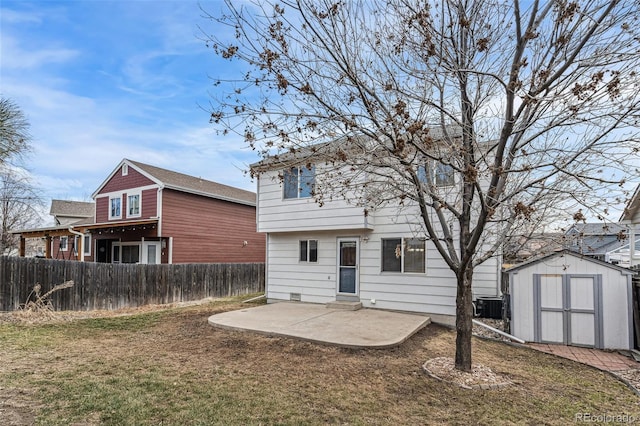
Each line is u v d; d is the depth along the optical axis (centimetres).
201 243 1928
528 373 543
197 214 1917
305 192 1060
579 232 590
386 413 393
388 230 973
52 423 346
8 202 2273
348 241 1047
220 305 1185
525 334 743
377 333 700
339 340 645
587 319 705
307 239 1130
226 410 388
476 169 416
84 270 1098
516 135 494
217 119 455
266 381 477
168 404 398
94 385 446
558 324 724
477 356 616
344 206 989
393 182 522
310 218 1047
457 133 565
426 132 400
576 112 402
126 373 497
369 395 440
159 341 690
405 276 941
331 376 500
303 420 371
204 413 379
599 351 680
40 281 1018
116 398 408
